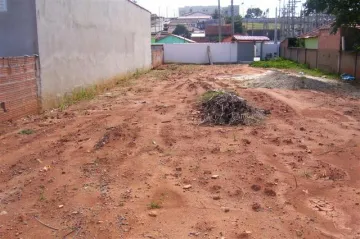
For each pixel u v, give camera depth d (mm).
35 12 11477
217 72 26578
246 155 7363
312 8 20562
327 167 6762
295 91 16344
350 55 20469
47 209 5203
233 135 8836
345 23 19672
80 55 15000
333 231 4660
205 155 7375
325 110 12094
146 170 6578
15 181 6191
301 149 7840
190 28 89188
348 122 10422
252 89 16891
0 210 5188
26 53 11695
